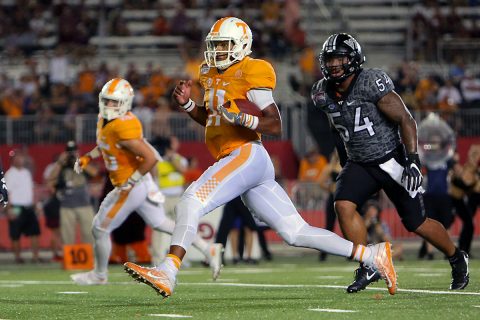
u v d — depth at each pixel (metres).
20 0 89.50
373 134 23.08
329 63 22.72
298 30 79.88
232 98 20.81
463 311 19.16
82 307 21.98
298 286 28.08
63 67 79.19
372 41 86.31
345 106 23.06
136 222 41.00
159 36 86.06
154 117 66.69
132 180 29.17
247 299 23.28
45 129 67.38
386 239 45.44
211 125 21.08
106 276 30.34
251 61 20.94
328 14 84.44
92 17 89.31
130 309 21.05
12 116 68.00
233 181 20.41
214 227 48.56
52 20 88.94
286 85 76.19
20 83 76.50
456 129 66.75
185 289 27.62
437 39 83.12
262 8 81.94
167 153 44.34
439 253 52.00
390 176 23.30
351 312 19.25
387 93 22.80
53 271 42.12
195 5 90.00
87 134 67.06
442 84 74.94
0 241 61.25
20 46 86.44
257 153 20.69
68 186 47.06
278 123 20.61
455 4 88.44
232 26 20.80
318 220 60.53
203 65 21.59
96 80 74.81
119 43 86.31
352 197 23.42
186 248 20.08
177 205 20.38
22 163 52.16
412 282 28.45
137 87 73.88
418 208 23.61
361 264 24.14
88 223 47.28
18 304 23.27
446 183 45.28
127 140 28.94
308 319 18.09
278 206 21.02
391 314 18.75
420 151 46.34
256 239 47.34
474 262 41.88
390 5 89.31
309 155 61.69
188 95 21.64
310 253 57.34
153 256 41.19
